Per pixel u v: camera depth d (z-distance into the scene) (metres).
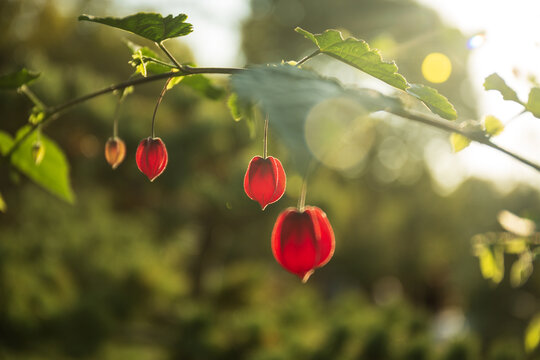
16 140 0.58
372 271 3.95
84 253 1.35
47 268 1.23
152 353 1.22
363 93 0.41
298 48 4.98
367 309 1.20
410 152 4.80
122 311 1.21
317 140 0.36
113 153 0.54
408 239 4.29
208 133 1.71
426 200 4.38
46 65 1.57
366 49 0.47
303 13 4.93
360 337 1.00
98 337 1.14
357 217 3.83
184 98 1.85
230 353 1.09
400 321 1.10
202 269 2.01
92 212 1.57
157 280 1.30
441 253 4.21
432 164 4.70
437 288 4.52
